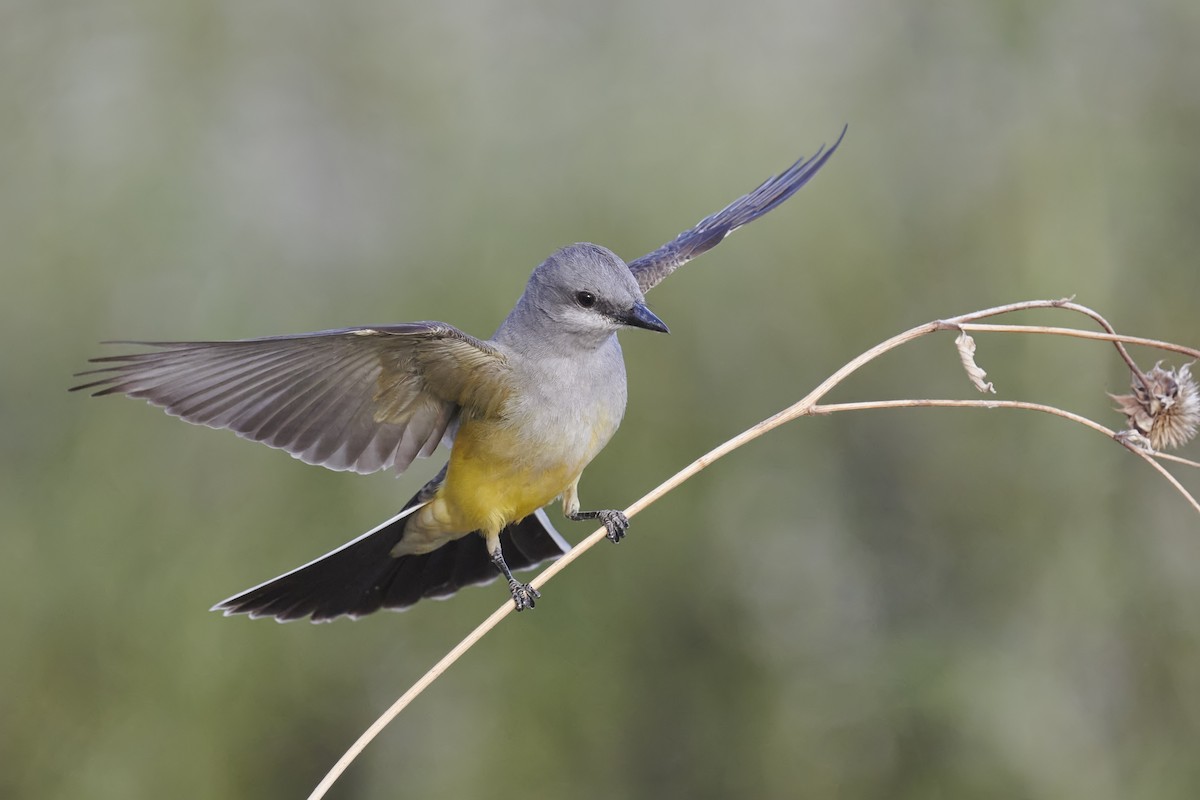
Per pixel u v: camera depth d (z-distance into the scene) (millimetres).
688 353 13883
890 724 13312
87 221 14398
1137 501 14000
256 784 13461
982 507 13984
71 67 15555
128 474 13609
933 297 14266
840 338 14141
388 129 16125
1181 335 14102
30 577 13188
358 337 6512
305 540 13484
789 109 15008
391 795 13453
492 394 7125
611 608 13539
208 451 13789
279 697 13516
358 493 13711
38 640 13125
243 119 15898
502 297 13914
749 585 13984
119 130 15062
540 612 13508
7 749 12953
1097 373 13719
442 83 16109
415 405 7098
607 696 13492
